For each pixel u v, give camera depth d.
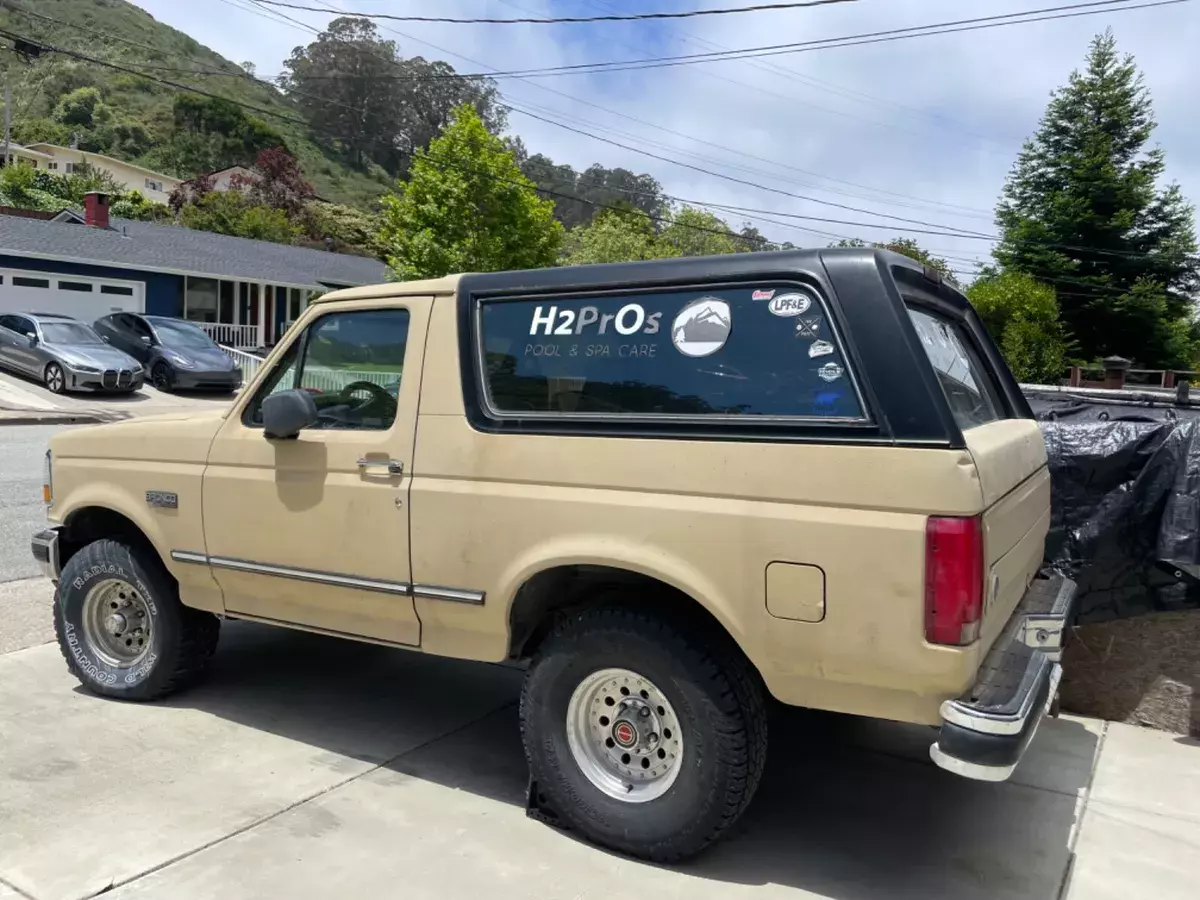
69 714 4.50
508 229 26.91
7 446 13.23
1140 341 38.72
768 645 2.99
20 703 4.62
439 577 3.58
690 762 3.18
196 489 4.24
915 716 2.87
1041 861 3.39
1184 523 4.38
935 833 3.58
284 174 63.56
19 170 53.41
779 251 3.18
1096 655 4.77
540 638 3.79
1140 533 4.60
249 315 31.38
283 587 4.04
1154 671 4.64
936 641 2.75
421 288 3.78
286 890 3.07
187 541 4.29
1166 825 3.66
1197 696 4.55
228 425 4.19
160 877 3.13
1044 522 4.15
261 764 4.02
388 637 3.83
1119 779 4.06
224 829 3.45
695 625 3.21
